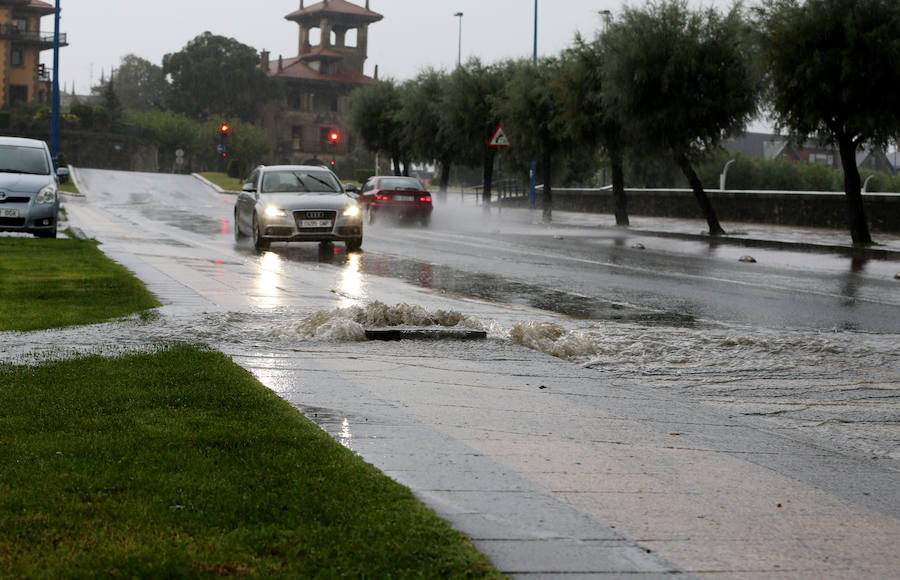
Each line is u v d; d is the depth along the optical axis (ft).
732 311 39.47
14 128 287.69
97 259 48.26
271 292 38.45
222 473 12.88
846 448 17.95
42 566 9.61
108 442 14.26
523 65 130.31
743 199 112.57
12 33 290.35
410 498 12.34
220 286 39.78
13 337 24.97
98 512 11.20
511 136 119.85
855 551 11.64
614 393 21.30
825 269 60.34
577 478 14.24
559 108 104.37
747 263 64.28
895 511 13.53
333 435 16.15
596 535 11.71
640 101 88.07
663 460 15.69
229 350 24.62
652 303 41.73
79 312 29.63
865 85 69.46
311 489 12.34
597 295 44.47
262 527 10.91
